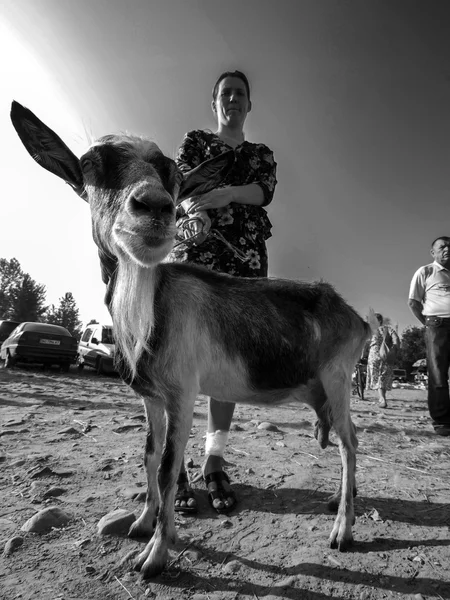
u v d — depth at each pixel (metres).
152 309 2.15
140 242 1.87
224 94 3.38
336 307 2.79
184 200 2.88
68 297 83.88
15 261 77.81
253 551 2.12
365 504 2.75
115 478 3.09
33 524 2.29
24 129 2.24
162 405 2.43
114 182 2.12
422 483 3.22
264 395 2.64
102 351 13.30
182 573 1.91
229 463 3.50
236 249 3.16
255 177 3.32
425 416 7.45
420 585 1.85
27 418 5.35
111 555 2.05
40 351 12.73
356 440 2.63
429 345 5.67
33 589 1.76
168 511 2.00
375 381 9.84
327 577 1.90
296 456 3.83
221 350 2.41
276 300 2.66
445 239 5.64
